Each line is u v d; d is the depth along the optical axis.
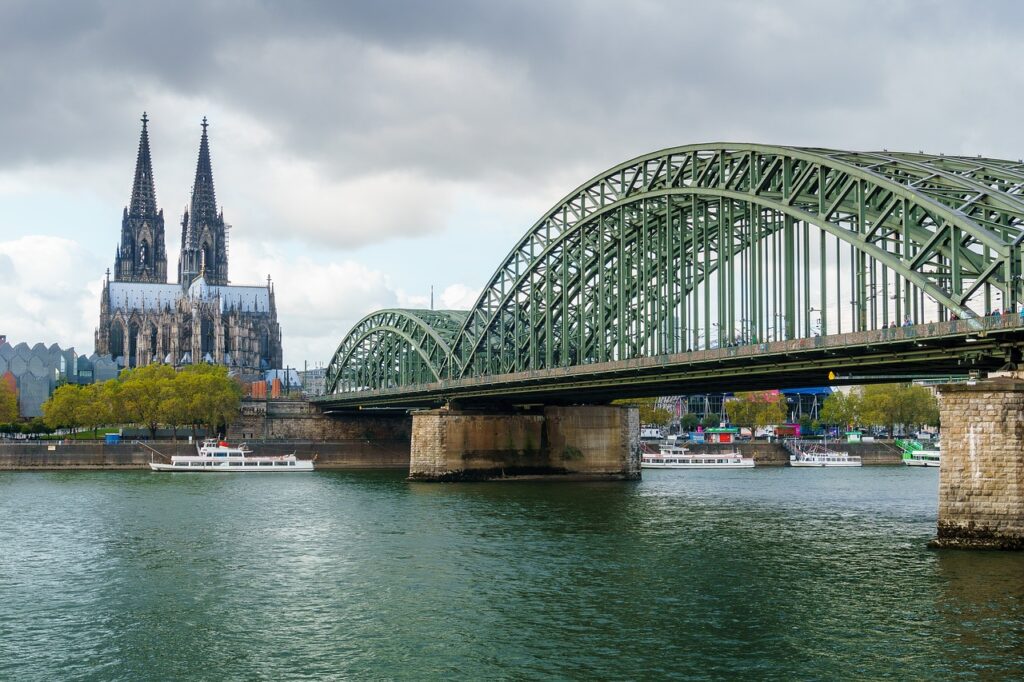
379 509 114.94
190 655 55.03
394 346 195.75
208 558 82.06
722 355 98.31
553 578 72.00
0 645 57.19
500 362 148.62
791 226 93.00
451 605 64.56
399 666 52.50
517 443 158.62
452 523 101.31
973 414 71.31
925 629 55.59
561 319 143.62
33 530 98.69
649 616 60.72
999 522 70.62
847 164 85.31
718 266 104.50
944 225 74.62
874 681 48.16
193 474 182.50
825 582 68.31
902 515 107.12
